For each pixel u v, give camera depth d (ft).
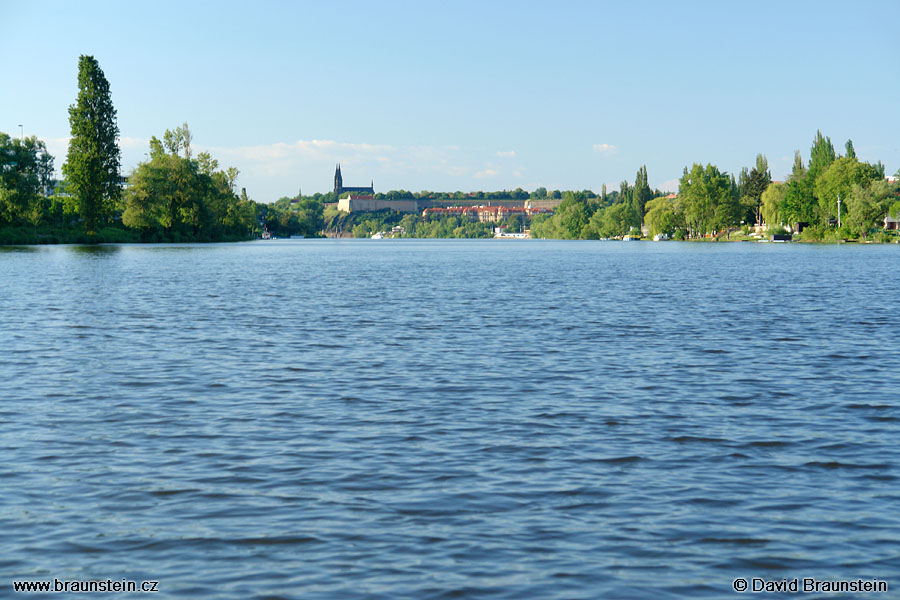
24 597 30.60
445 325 119.44
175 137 583.99
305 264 334.85
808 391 69.56
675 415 60.23
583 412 61.16
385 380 74.59
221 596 30.76
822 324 120.98
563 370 80.38
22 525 37.35
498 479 44.27
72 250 414.00
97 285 192.54
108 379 74.38
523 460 48.03
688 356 89.66
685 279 235.20
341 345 97.66
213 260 342.85
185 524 37.55
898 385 72.23
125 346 95.45
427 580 32.04
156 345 96.48
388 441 52.34
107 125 481.05
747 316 132.77
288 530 36.86
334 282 220.84
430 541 35.70
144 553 34.47
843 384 72.84
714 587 31.60
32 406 62.54
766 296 173.27
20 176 467.93
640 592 31.17
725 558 34.12
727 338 104.94
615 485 43.32
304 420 58.29
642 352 92.53
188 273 247.50
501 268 309.83
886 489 42.73
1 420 57.77
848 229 579.07
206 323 119.96
